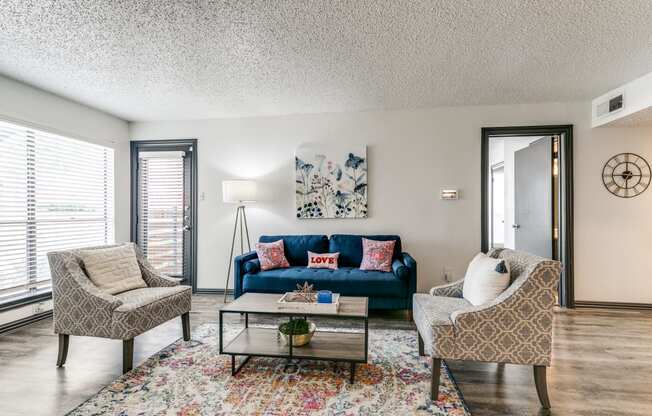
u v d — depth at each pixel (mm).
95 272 2418
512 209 5160
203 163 4328
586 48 2465
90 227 3932
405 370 2207
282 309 2186
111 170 4219
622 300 3570
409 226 3951
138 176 4488
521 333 1804
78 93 3408
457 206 3881
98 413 1738
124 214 4375
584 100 3631
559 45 2418
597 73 2926
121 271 2605
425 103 3764
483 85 3217
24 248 3191
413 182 3951
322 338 2359
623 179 3574
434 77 3021
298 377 2113
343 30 2215
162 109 3951
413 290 3150
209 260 4312
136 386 2004
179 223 4422
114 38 2314
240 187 3791
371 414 1731
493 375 2160
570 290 3594
